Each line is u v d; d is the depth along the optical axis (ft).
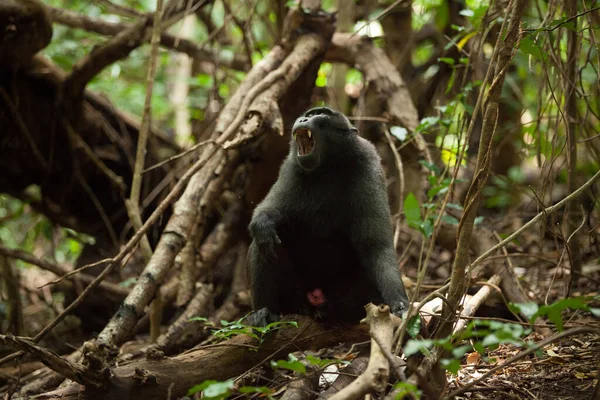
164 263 23.43
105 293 33.91
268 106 25.57
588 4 27.96
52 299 36.65
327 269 22.39
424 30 39.73
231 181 34.58
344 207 21.44
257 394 19.13
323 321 20.25
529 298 26.63
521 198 42.06
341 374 17.97
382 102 31.45
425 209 28.25
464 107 25.75
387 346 14.70
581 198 33.35
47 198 35.60
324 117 21.38
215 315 28.99
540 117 25.21
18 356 19.27
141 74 52.65
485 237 27.63
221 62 37.22
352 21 39.86
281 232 21.94
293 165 21.90
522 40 18.42
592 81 38.68
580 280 28.63
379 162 22.33
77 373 16.08
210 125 33.55
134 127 36.01
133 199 26.09
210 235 33.81
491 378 19.11
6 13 27.09
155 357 17.74
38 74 31.94
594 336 21.56
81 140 33.22
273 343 19.25
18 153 33.19
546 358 20.15
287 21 29.89
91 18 35.40
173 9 34.42
